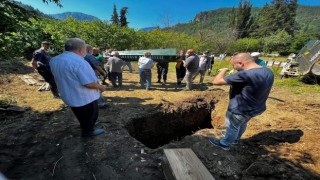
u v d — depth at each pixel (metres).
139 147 4.27
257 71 3.42
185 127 7.33
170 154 3.19
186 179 2.66
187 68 8.81
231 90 3.85
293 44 39.75
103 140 4.45
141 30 27.58
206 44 34.84
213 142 4.35
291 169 3.67
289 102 7.53
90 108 4.02
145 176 3.48
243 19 65.62
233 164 3.81
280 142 4.63
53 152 4.02
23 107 6.02
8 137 4.45
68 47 3.71
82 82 3.67
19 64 11.59
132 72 13.97
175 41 30.23
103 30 22.38
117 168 3.64
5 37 4.80
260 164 3.69
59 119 5.34
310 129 5.23
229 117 3.85
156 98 7.71
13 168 3.57
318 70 10.30
